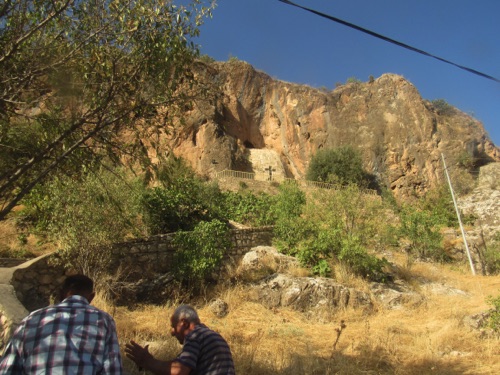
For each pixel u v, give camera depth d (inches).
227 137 1530.5
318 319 413.1
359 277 494.0
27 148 229.0
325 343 334.3
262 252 505.7
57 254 381.4
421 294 500.1
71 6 220.7
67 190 379.2
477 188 1346.0
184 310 146.5
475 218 1136.2
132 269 431.8
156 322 343.3
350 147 1668.3
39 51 222.1
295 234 545.3
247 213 689.0
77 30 221.9
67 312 104.7
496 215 1114.7
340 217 575.5
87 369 98.6
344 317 418.9
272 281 450.9
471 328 374.9
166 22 218.2
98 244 394.3
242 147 1635.1
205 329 141.9
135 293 412.5
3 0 219.1
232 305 419.2
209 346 137.4
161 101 222.8
